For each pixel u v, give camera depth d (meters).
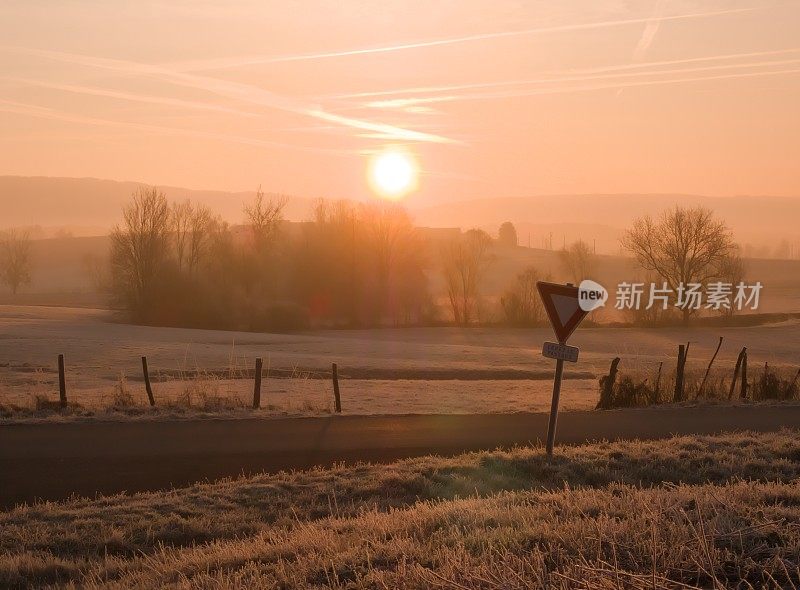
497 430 17.72
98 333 71.88
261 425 18.33
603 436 16.72
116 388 25.73
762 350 64.44
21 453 14.90
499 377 44.19
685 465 12.44
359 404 23.80
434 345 67.56
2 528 9.62
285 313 87.38
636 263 86.25
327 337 78.31
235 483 12.03
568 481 11.75
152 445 15.73
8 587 7.69
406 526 7.77
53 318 93.56
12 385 31.39
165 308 87.19
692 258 84.31
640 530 6.48
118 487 12.36
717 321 88.06
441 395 28.62
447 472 12.38
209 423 18.58
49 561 8.22
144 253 87.56
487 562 6.03
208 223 96.44
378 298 94.81
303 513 10.27
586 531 6.55
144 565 7.74
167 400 21.64
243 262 92.94
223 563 7.25
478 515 7.94
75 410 19.75
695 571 5.61
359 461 14.09
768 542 6.36
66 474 13.23
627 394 23.33
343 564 6.60
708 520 6.77
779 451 13.23
